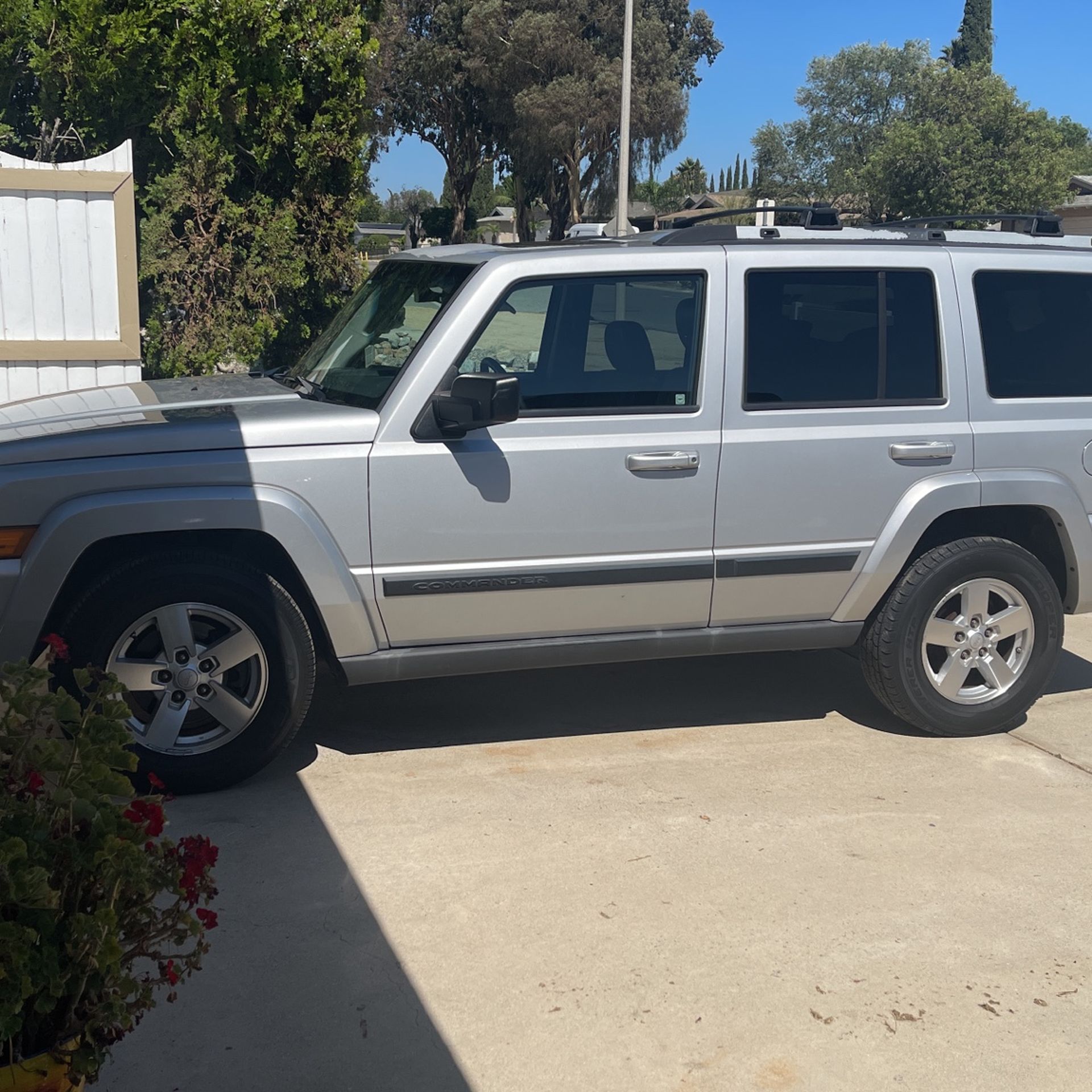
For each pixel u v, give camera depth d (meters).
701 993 3.44
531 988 3.45
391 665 4.73
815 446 4.95
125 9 9.21
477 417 4.40
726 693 5.91
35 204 7.98
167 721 4.52
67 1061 2.33
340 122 10.05
